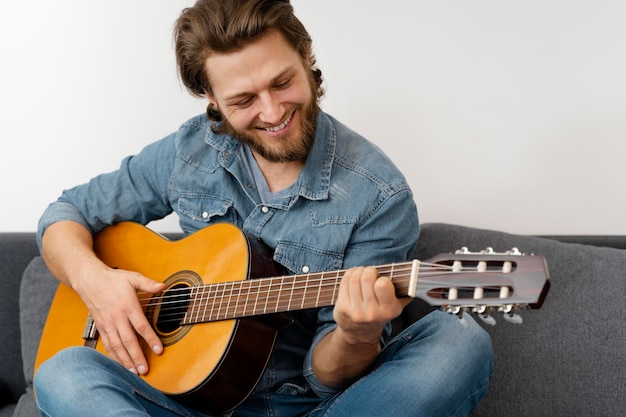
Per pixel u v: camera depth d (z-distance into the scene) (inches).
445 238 83.1
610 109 85.2
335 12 91.3
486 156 89.6
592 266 74.2
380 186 67.1
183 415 63.1
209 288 65.8
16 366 89.8
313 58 68.3
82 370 56.3
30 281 87.2
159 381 64.6
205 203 73.4
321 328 65.9
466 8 88.1
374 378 61.0
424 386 59.5
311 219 68.0
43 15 95.7
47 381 56.2
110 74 95.9
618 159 85.7
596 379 70.3
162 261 71.5
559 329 73.3
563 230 88.4
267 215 69.5
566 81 86.3
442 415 60.3
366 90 91.7
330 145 69.2
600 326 71.6
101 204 77.5
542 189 88.6
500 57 87.9
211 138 73.7
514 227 90.0
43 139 97.2
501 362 75.0
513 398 73.6
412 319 83.1
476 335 62.8
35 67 96.3
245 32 61.1
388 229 66.7
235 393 64.0
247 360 63.7
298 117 64.8
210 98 69.1
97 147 97.0
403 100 90.9
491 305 51.4
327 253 67.0
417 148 91.4
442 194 91.4
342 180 68.2
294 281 61.2
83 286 69.6
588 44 85.1
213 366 62.6
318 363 63.2
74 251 72.8
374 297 54.1
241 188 72.2
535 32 86.6
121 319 67.0
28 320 85.4
